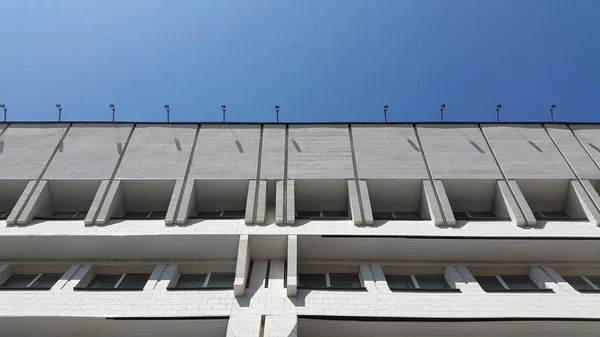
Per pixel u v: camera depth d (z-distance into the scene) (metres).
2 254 17.62
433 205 19.17
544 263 17.84
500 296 15.47
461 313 14.51
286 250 17.48
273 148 22.23
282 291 15.53
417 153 22.03
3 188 20.41
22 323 14.30
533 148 22.11
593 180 20.45
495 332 14.62
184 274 17.72
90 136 22.55
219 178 20.45
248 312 14.39
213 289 15.57
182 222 18.30
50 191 20.47
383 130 23.38
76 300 15.03
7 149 21.59
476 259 17.92
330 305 14.82
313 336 14.63
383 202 21.23
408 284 17.56
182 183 20.23
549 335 14.66
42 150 21.66
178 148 22.08
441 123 23.73
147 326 14.42
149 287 15.78
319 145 22.52
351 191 19.91
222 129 23.36
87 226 18.06
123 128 23.09
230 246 17.48
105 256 17.78
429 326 14.45
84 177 20.41
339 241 17.45
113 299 15.12
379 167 21.19
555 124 23.42
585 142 22.39
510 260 17.95
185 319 14.23
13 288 15.55
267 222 18.62
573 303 15.07
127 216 20.94
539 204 21.19
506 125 23.48
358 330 14.58
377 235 17.44
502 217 19.94
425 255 17.81
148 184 20.50
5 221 18.53
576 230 17.95
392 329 14.53
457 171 20.95
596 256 17.61
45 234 17.33
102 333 14.59
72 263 17.67
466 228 18.17
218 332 14.52
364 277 16.62
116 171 20.77
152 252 17.66
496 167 21.17
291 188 19.95
